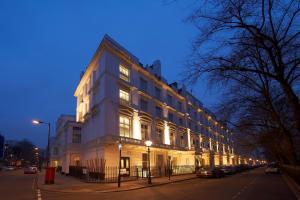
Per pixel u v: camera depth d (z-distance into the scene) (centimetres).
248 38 1023
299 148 2325
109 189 1944
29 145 13062
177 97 4853
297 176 1914
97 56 3250
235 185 2258
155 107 3906
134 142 3088
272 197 1457
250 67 1193
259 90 1588
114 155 2834
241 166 5781
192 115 5544
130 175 3006
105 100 2842
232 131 2212
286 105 1742
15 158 11825
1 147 10081
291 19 972
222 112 1673
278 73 1045
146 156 3459
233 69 1053
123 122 3098
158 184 2367
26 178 3544
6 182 2819
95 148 3077
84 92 4084
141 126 3459
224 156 7600
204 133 6194
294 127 1797
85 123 3862
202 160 5659
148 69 3878
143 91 3550
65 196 1612
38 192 1845
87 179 2748
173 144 4384
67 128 4206
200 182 2670
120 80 3103
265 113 1873
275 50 1048
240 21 960
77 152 4069
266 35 1020
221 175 3500
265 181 2714
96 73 3347
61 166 5253
